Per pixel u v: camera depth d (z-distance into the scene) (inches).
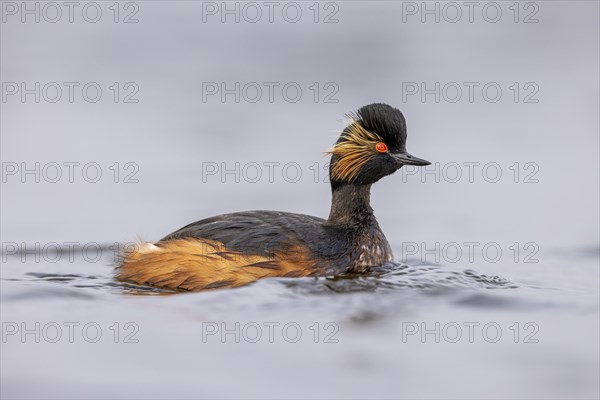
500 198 778.8
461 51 1085.1
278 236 535.8
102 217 709.3
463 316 459.2
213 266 513.0
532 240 677.3
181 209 729.0
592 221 722.2
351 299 479.5
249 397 368.8
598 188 795.4
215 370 390.9
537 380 385.4
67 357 402.6
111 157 818.8
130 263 537.3
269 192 768.3
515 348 418.0
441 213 748.0
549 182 810.8
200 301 474.3
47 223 698.2
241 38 1082.7
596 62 1067.9
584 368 394.9
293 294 484.7
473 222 725.3
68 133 855.7
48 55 1003.9
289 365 396.5
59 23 1064.8
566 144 877.8
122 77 974.4
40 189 759.1
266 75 995.3
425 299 482.6
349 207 576.7
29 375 384.8
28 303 473.4
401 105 943.0
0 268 575.8
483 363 401.4
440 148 865.5
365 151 573.6
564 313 466.0
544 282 543.5
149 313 456.4
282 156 829.8
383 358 405.7
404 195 790.5
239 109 922.7
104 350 410.0
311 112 917.2
